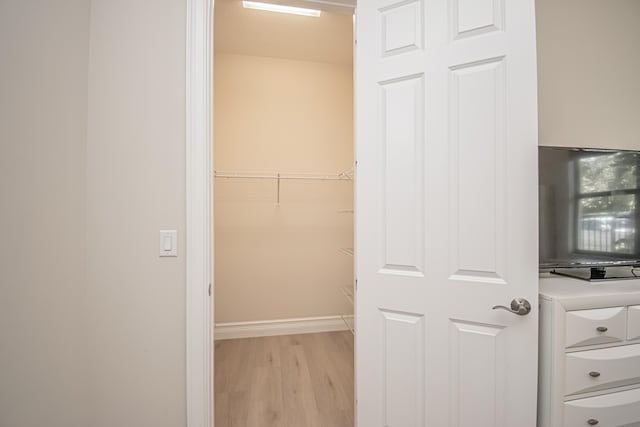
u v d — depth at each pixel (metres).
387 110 1.20
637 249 1.39
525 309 1.01
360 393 1.25
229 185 2.64
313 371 2.07
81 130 1.05
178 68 1.14
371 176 1.23
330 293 2.83
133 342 1.11
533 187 1.02
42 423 0.89
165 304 1.13
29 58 0.86
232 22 2.17
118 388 1.10
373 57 1.22
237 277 2.65
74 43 1.02
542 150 1.32
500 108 1.05
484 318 1.07
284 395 1.80
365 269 1.24
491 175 1.06
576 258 1.34
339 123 2.85
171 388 1.14
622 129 1.65
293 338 2.63
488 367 1.07
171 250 1.13
